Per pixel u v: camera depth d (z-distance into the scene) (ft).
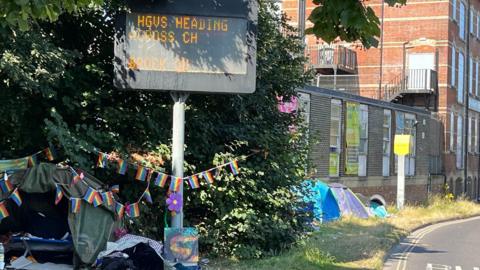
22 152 29.27
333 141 81.05
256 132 35.63
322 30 16.78
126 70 28.04
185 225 33.68
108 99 31.65
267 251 35.22
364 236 48.62
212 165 33.50
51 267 23.68
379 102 94.48
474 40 140.36
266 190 35.22
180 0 28.50
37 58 25.26
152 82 28.17
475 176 144.05
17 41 24.54
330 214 61.46
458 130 130.31
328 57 115.34
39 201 24.70
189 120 33.30
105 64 31.40
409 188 105.29
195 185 29.27
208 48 28.60
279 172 35.78
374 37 16.72
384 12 120.98
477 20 142.41
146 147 31.35
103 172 30.66
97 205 23.48
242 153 35.35
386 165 97.25
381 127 95.45
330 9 15.81
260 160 35.27
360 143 88.84
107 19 30.89
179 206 28.17
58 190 23.07
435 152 118.52
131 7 28.19
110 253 24.16
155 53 28.30
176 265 26.43
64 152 27.73
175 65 28.35
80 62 31.07
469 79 136.87
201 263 30.78
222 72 28.66
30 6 16.53
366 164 90.74
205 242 33.73
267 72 36.11
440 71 119.03
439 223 74.79
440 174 120.26
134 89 28.17
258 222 34.14
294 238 36.73
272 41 36.91
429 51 118.73
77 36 31.37
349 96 85.10
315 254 34.91
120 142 30.19
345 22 15.53
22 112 27.40
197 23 28.58
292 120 39.09
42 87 25.99
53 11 17.51
